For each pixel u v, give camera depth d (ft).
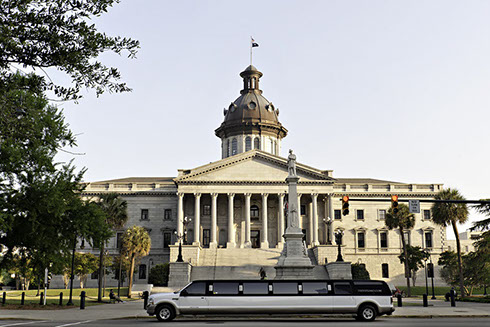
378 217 326.65
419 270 316.40
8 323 78.84
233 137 351.87
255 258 273.13
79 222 145.79
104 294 227.40
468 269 222.48
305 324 77.92
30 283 318.45
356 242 321.93
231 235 299.58
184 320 87.45
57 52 56.49
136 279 312.09
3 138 61.16
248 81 366.22
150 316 94.07
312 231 299.79
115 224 201.67
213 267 252.01
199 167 304.09
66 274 258.98
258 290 85.10
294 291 85.10
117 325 75.41
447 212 197.57
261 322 82.79
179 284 222.69
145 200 325.42
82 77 59.26
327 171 310.24
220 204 320.09
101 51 59.93
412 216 237.45
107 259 241.55
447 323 79.00
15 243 141.79
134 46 61.11
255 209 324.19
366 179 364.58
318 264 272.51
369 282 86.28
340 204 327.67
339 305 84.48
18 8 54.65
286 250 142.51
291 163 148.36
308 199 318.45
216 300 84.43
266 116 351.87
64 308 127.13
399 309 114.73
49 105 133.39
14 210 134.31
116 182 328.29
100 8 57.62
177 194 303.07
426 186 330.34
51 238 143.54
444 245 321.93
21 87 58.03
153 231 320.50
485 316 96.27
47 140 131.85
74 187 148.77
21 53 55.77
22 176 137.59
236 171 305.94
